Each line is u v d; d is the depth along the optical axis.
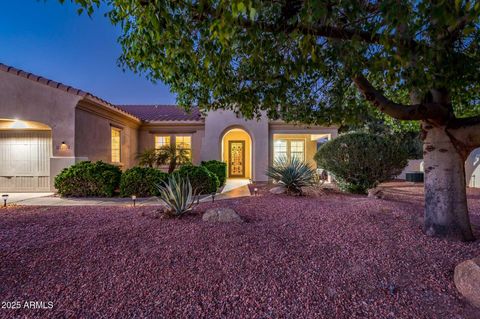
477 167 10.43
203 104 4.87
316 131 13.06
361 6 2.33
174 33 2.48
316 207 5.55
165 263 3.01
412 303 2.35
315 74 4.32
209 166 10.73
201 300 2.40
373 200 6.21
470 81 3.41
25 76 8.65
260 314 2.23
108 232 3.88
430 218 3.83
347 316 2.20
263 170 12.77
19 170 9.34
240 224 4.29
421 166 13.98
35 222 4.48
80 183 7.84
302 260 3.10
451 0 1.81
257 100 4.53
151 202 7.21
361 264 3.00
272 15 2.63
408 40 2.22
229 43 2.64
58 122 8.75
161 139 13.73
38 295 2.45
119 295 2.46
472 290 2.35
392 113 3.66
